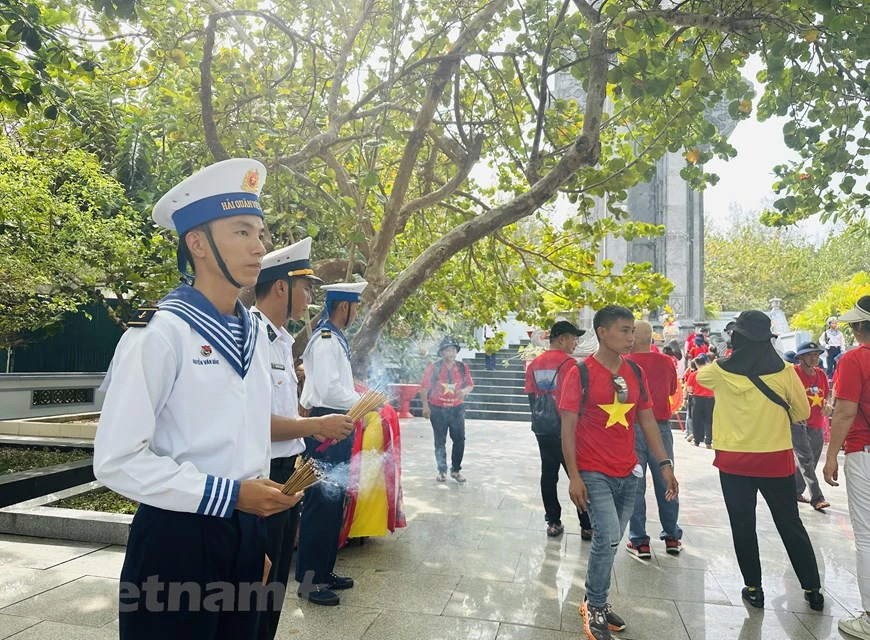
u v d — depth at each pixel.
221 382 1.69
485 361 18.28
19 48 4.43
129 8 3.58
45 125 6.63
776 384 3.90
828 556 5.00
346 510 4.77
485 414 15.61
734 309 36.62
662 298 6.74
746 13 4.42
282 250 3.26
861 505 3.62
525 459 9.56
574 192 5.91
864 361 3.66
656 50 4.66
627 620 3.70
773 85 5.07
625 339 3.54
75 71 4.27
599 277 7.03
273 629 2.14
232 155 5.38
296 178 5.31
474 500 6.74
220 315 1.75
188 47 5.45
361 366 4.77
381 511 4.82
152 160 9.12
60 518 4.91
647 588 4.23
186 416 1.64
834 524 6.03
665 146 5.58
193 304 1.71
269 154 5.25
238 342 1.78
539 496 6.95
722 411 4.07
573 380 3.55
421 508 6.36
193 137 5.56
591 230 6.68
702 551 5.11
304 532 3.93
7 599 3.74
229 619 1.73
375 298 5.56
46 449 8.20
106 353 13.59
